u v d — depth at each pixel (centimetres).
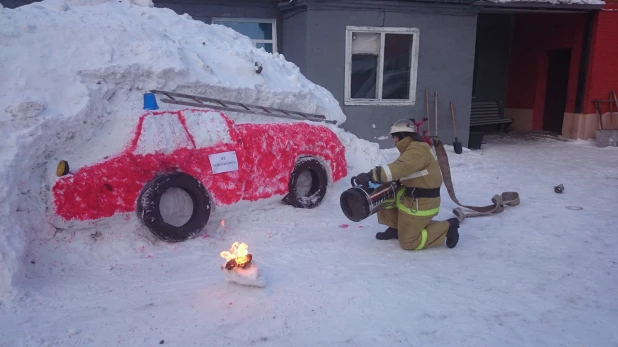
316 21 920
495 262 426
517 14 1330
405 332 307
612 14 1145
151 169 425
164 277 381
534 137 1270
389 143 1029
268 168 505
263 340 295
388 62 1000
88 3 566
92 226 405
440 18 1005
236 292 355
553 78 1330
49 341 287
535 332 310
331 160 581
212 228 480
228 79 562
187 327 307
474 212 579
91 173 396
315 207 564
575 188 721
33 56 430
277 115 600
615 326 320
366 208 415
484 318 326
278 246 455
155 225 417
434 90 1036
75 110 416
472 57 1048
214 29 666
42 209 385
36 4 523
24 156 375
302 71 959
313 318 321
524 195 677
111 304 335
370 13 952
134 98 479
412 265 415
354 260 424
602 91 1191
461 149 1013
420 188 432
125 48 489
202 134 469
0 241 338
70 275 376
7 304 322
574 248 465
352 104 982
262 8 1009
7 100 395
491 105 1398
